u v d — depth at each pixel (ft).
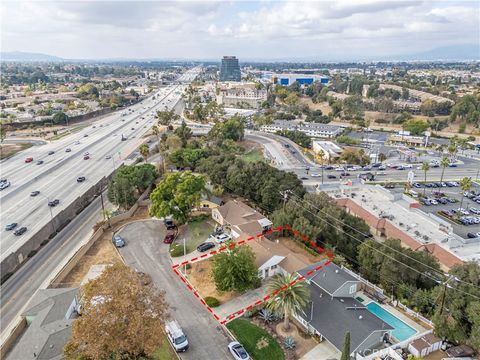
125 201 295.48
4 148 533.55
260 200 303.89
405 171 477.36
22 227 274.36
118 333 126.41
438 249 238.68
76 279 208.64
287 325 171.83
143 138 593.42
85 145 550.77
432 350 160.86
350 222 253.03
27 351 148.15
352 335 159.94
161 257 233.76
